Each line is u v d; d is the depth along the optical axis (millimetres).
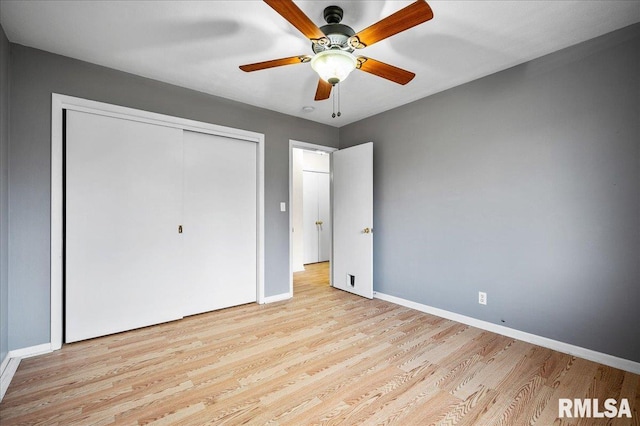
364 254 3744
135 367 2076
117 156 2621
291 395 1774
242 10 1846
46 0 1749
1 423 1534
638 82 1968
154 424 1533
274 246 3635
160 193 2842
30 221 2242
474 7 1813
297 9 1399
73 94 2414
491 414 1611
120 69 2604
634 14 1877
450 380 1922
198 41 2188
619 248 2045
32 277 2246
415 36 2115
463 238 2898
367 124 3875
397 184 3514
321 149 4113
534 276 2436
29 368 2053
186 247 3062
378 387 1851
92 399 1729
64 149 2406
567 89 2256
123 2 1771
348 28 1782
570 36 2119
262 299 3518
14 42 2182
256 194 3555
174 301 2932
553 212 2330
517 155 2521
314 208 6328
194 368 2068
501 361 2156
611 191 2072
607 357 2088
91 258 2506
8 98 2141
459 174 2922
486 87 2719
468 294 2867
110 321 2596
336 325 2848
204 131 3109
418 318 3035
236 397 1754
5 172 2086
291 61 1866
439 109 3082
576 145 2217
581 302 2203
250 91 3068
